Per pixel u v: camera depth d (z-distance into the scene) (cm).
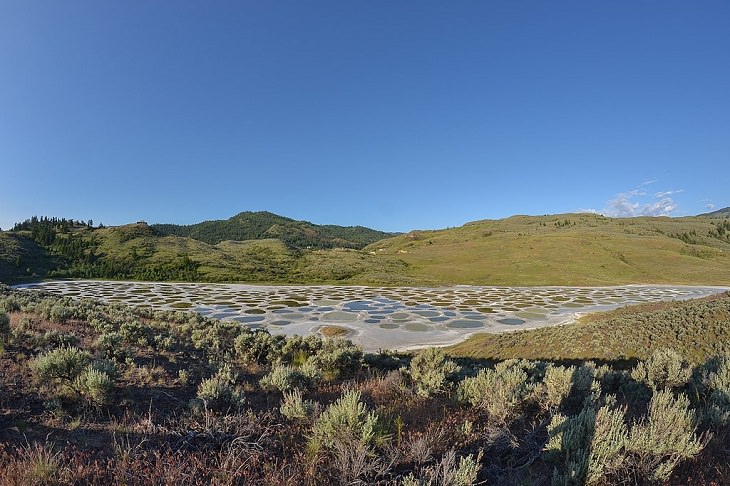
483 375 666
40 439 427
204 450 434
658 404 523
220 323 1962
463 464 360
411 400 684
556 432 437
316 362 1050
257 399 664
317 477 380
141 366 820
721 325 1886
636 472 384
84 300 2148
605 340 2075
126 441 441
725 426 505
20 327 909
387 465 396
